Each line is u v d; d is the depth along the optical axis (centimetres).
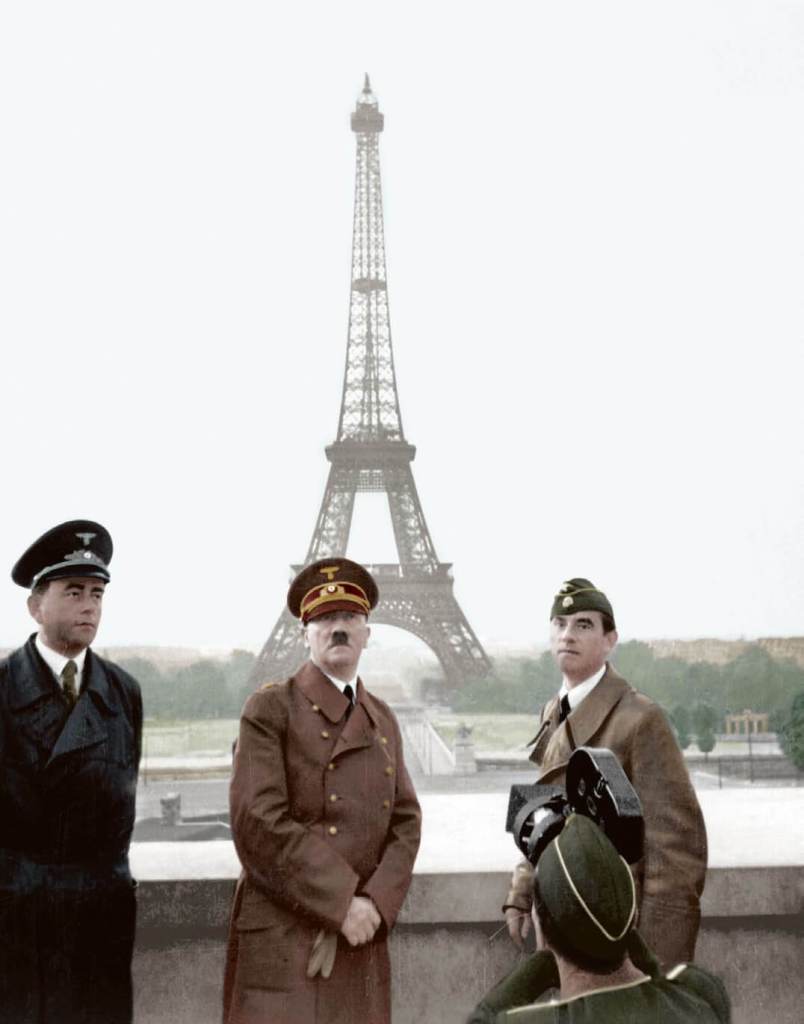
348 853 353
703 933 441
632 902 197
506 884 434
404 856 362
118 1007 367
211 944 441
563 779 370
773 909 433
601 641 385
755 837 494
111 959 367
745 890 433
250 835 347
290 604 390
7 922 351
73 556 375
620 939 194
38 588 374
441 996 438
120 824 375
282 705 368
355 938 336
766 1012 437
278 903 349
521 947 408
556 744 383
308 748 361
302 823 357
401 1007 438
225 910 434
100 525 386
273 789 351
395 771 377
